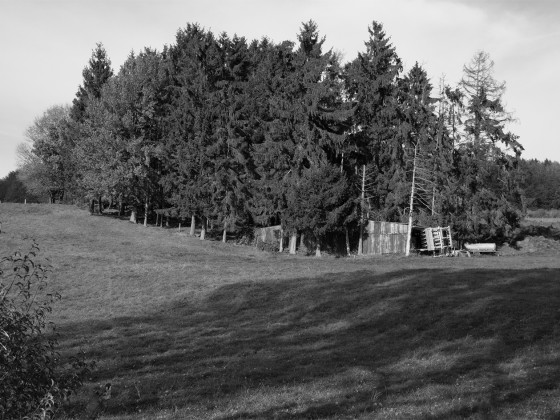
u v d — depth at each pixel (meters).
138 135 63.03
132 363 16.55
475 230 54.94
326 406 11.60
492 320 18.97
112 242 51.03
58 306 25.08
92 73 79.75
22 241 46.25
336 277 29.17
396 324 20.05
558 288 22.97
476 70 54.50
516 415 10.08
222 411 11.65
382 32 58.94
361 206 52.31
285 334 20.06
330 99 52.38
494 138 54.06
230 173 55.75
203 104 57.25
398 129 55.66
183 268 34.75
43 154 81.44
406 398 11.79
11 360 6.69
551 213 98.69
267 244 55.66
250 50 71.38
